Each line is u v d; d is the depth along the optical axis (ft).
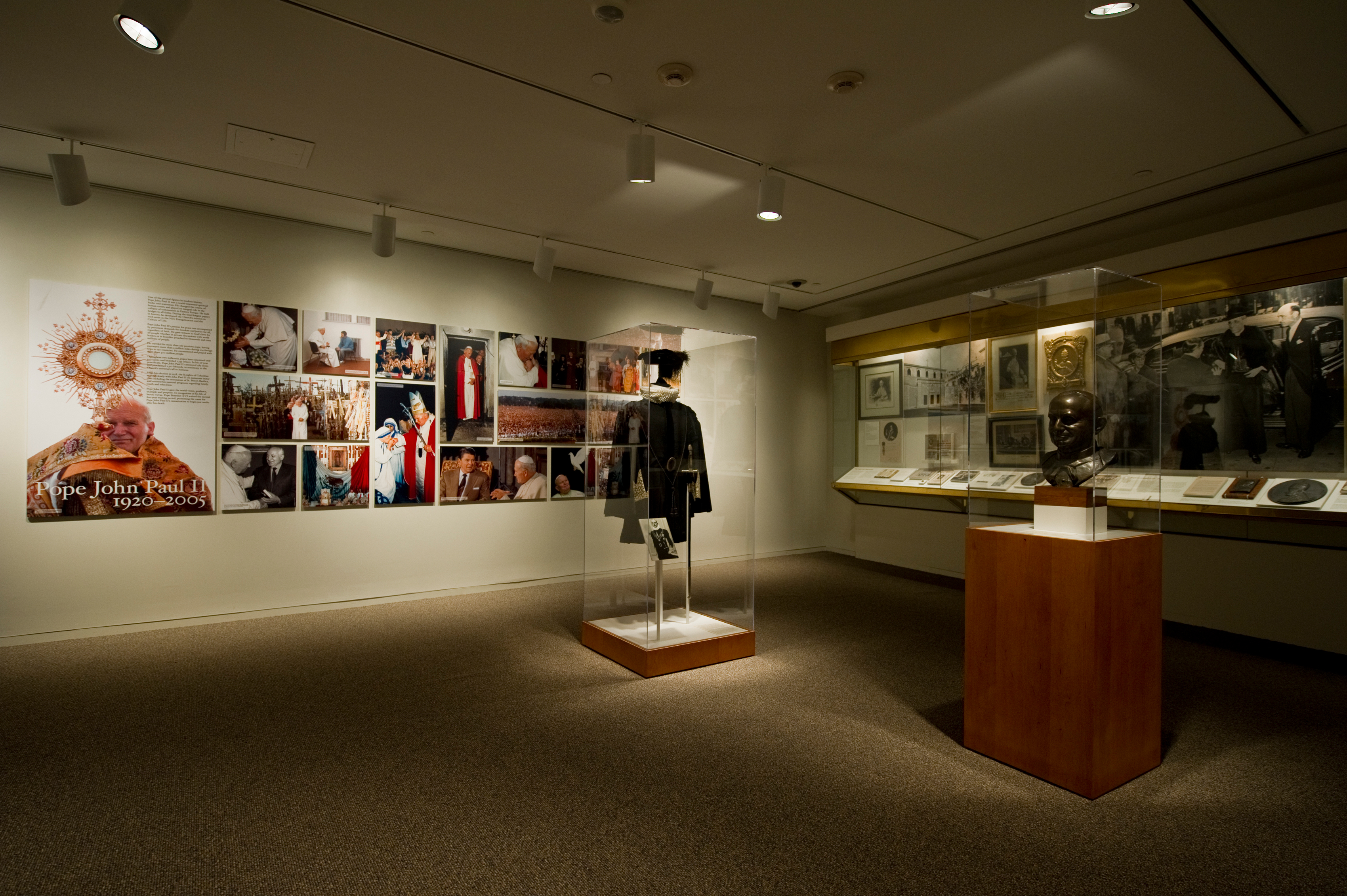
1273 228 15.53
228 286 17.97
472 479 21.79
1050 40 10.21
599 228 19.27
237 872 7.38
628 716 11.86
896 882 7.22
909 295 27.61
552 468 23.44
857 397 29.27
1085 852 7.79
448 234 20.03
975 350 10.64
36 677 13.66
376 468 20.15
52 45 10.41
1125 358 9.48
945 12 9.55
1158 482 10.30
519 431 22.75
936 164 14.67
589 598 16.22
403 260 20.66
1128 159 14.37
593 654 15.55
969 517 10.75
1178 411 17.95
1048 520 9.64
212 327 17.75
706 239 20.18
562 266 23.43
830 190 16.15
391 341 20.39
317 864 7.54
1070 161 14.48
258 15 9.62
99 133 13.53
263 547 18.54
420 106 12.37
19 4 9.36
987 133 13.26
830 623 18.48
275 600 18.72
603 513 15.74
